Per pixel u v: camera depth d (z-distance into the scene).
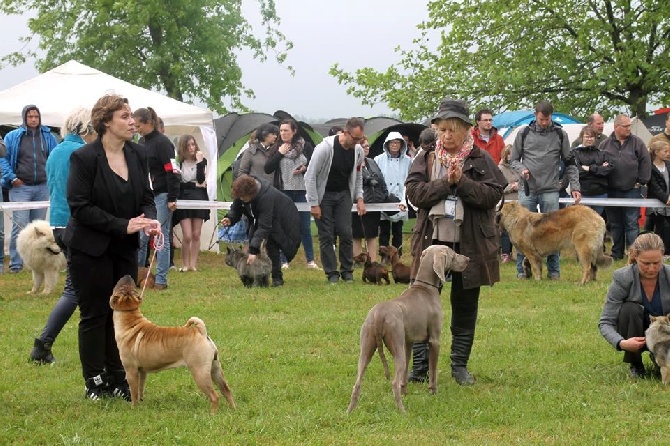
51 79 15.98
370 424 5.73
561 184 12.79
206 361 5.92
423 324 6.20
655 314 6.89
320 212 12.03
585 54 24.42
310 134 20.56
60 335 8.70
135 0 29.20
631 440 5.30
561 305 10.32
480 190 6.50
